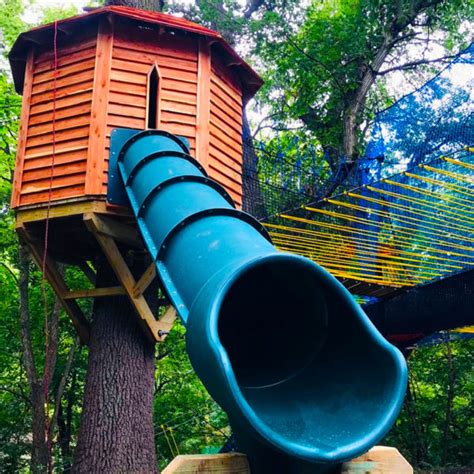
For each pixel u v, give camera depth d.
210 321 1.46
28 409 13.09
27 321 11.66
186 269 2.19
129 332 7.48
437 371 11.66
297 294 1.91
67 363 12.66
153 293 8.03
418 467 9.47
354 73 13.41
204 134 7.89
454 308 7.33
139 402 7.24
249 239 2.09
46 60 8.09
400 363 1.50
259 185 8.91
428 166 6.21
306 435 1.47
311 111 14.98
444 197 6.25
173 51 8.04
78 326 8.02
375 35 13.30
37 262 7.76
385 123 7.41
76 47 7.82
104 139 7.23
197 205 2.91
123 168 5.82
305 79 14.08
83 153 7.21
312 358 1.82
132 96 7.58
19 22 13.08
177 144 5.85
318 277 1.68
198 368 1.54
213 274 1.91
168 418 13.45
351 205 7.28
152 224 3.29
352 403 1.56
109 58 7.56
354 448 1.36
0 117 12.39
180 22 8.17
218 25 13.62
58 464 12.32
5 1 12.99
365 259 7.52
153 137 5.84
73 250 8.69
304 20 14.77
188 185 3.40
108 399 7.13
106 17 7.64
